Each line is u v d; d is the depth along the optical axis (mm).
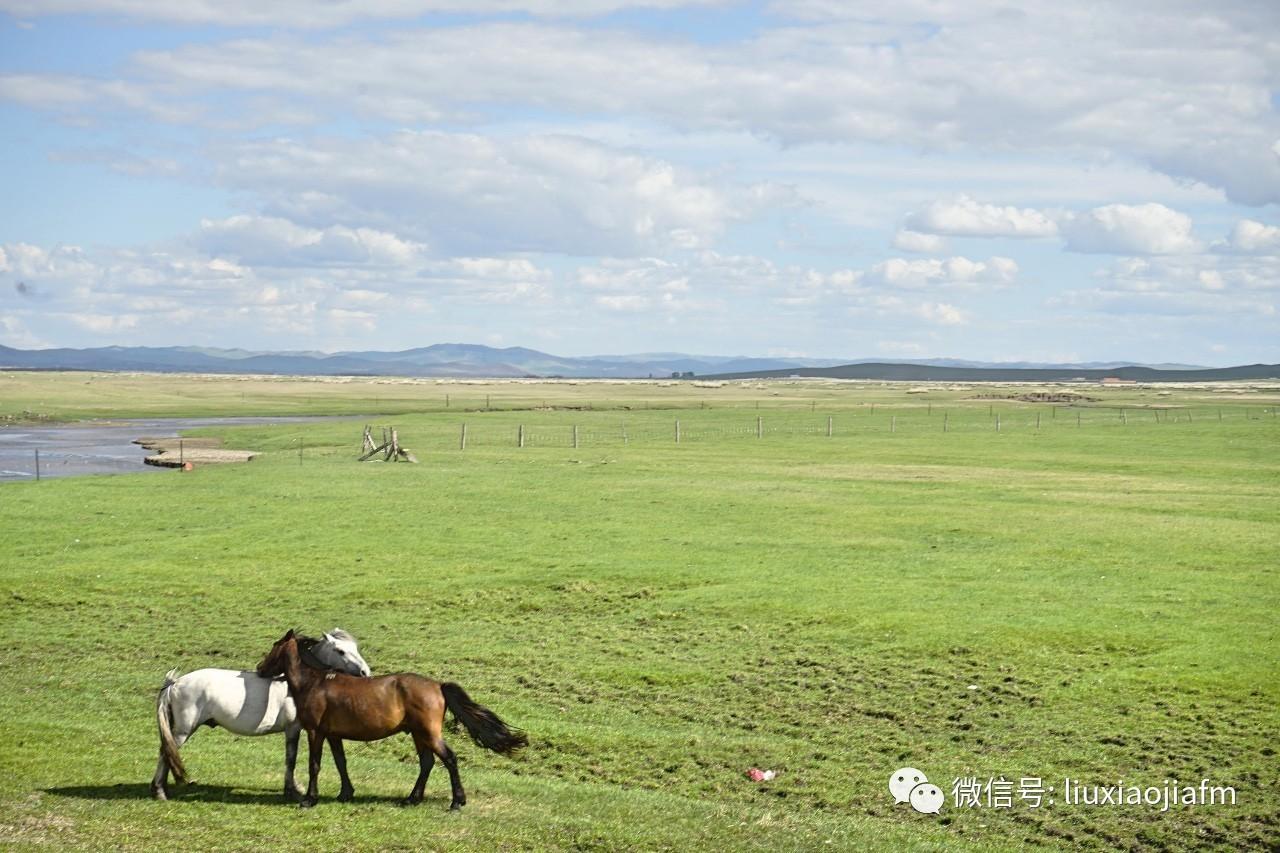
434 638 31469
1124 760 22203
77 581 37812
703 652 29781
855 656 29078
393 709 17953
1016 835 19188
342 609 34531
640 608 34188
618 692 26891
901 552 41844
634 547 42906
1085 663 27922
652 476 65125
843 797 20750
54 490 57719
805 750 23109
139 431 110625
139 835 16344
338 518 49500
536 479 63375
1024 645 29391
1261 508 52250
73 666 29188
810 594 35188
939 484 61469
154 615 34062
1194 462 73812
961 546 42969
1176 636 29781
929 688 26672
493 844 16844
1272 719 23859
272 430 108062
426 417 130625
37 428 116562
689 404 168500
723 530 46594
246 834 16641
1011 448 84438
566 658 29500
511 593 36000
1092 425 110562
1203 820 19547
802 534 45625
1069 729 23859
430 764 18500
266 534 45688
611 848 17016
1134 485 61031
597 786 20828
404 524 47969
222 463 74000
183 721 18219
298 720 18203
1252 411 140250
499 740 17922
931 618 32000
